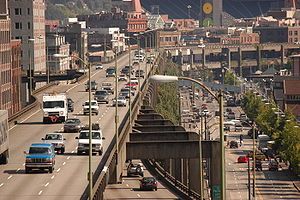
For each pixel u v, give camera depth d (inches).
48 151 7500.0
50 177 7214.6
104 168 6983.3
